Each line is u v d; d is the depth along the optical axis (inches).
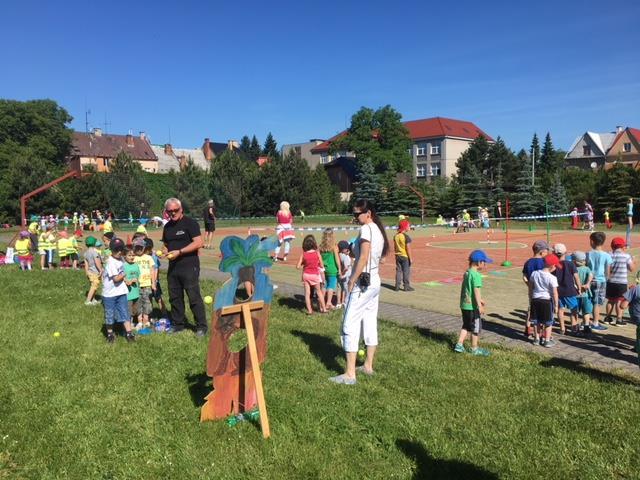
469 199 2034.9
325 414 188.5
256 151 5027.1
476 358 255.6
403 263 457.4
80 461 158.7
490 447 167.0
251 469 153.6
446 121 3479.3
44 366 241.3
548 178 2197.3
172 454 162.2
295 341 282.2
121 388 213.5
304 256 357.4
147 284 332.8
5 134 2625.5
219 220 1973.4
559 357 261.4
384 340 287.4
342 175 2982.3
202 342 283.4
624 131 3287.4
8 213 1914.4
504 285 488.1
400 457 161.0
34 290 445.1
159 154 3713.1
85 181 2006.6
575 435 174.4
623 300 333.7
